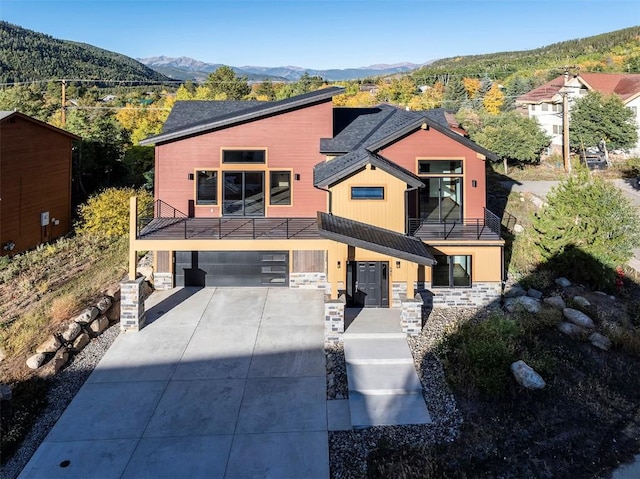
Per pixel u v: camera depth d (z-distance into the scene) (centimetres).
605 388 1012
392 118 1825
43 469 788
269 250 1525
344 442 862
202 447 842
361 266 1430
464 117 4284
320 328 1307
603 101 3638
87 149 2559
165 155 1659
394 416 927
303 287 1606
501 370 1015
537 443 859
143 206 2078
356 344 1189
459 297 1445
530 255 1731
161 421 912
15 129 1844
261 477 774
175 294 1551
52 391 1003
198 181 1678
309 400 984
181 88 5975
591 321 1266
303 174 1686
